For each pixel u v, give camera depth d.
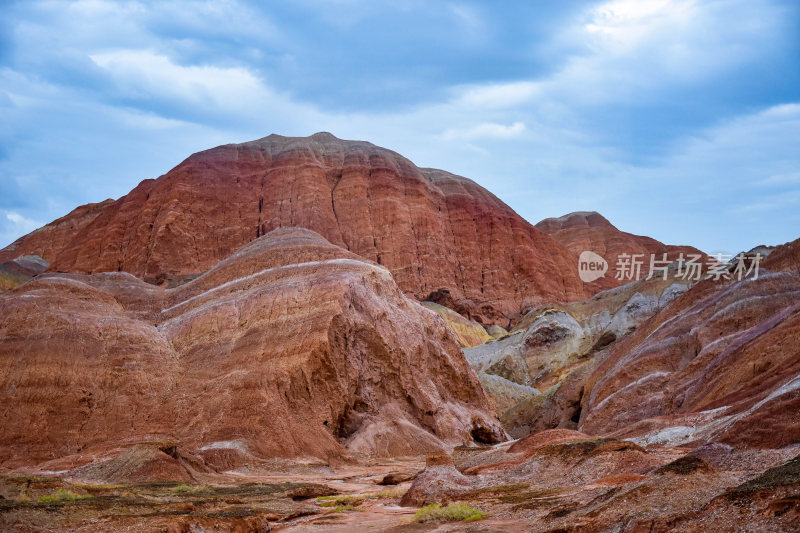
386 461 65.38
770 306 71.38
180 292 88.94
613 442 34.69
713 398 57.94
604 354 100.38
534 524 22.77
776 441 29.31
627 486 22.28
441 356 87.00
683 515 18.36
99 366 67.50
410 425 73.44
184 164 173.25
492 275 178.25
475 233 183.75
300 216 168.25
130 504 29.14
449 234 181.75
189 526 24.27
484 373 120.25
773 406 31.12
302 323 72.25
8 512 24.02
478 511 26.67
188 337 75.69
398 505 32.88
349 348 73.25
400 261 166.00
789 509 16.36
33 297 74.12
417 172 189.50
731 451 30.06
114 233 162.12
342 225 170.88
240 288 83.94
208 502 33.19
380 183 178.75
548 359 127.56
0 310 71.38
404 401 77.00
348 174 180.62
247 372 67.62
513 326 160.12
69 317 71.25
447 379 86.56
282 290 77.44
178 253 153.00
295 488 43.16
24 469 48.97
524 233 187.50
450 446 74.38
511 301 175.62
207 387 67.75
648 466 31.05
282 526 29.11
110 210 174.12
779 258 78.81
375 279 84.06
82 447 61.16
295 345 69.81
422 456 69.12
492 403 91.44
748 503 17.36
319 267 83.69
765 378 49.94
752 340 60.97
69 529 23.19
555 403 99.12
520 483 33.41
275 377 66.81
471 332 151.12
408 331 82.06
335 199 175.50
